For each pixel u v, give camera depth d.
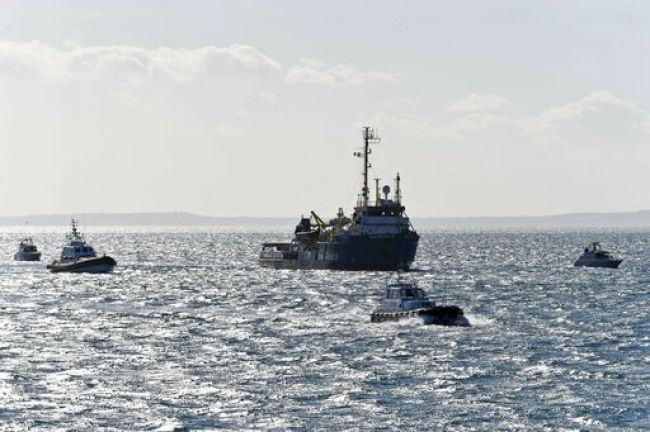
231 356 146.12
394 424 105.31
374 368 135.25
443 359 142.00
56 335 170.75
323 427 104.38
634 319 194.25
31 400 115.94
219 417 108.31
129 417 108.44
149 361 142.12
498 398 116.50
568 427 104.12
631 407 111.94
